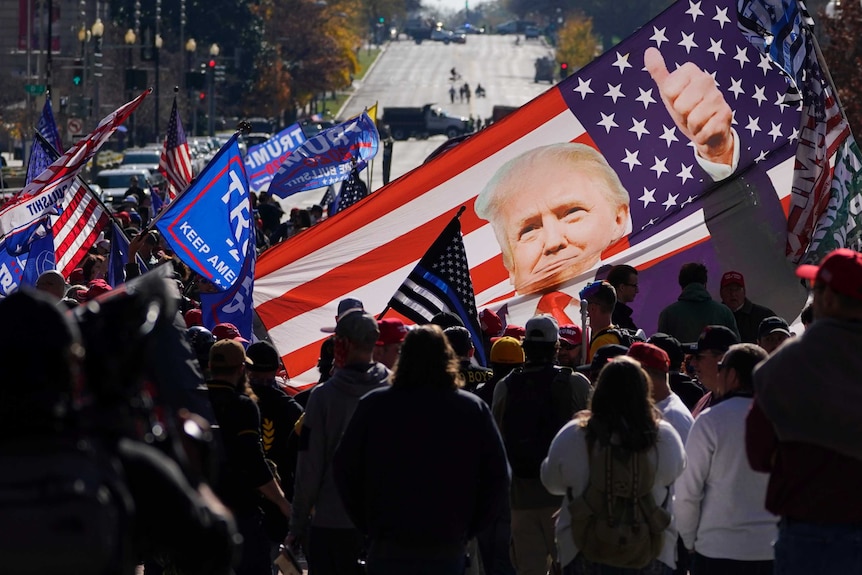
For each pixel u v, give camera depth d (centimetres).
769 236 3984
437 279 3209
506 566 2734
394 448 1991
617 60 3941
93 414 1099
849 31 11338
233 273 4097
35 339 1071
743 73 3969
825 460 1672
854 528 1678
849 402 1652
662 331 3522
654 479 2127
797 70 3884
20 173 18762
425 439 1989
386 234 3978
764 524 2166
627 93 3956
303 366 4006
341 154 7744
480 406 2027
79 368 1116
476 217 3956
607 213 3972
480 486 2025
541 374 2678
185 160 6731
